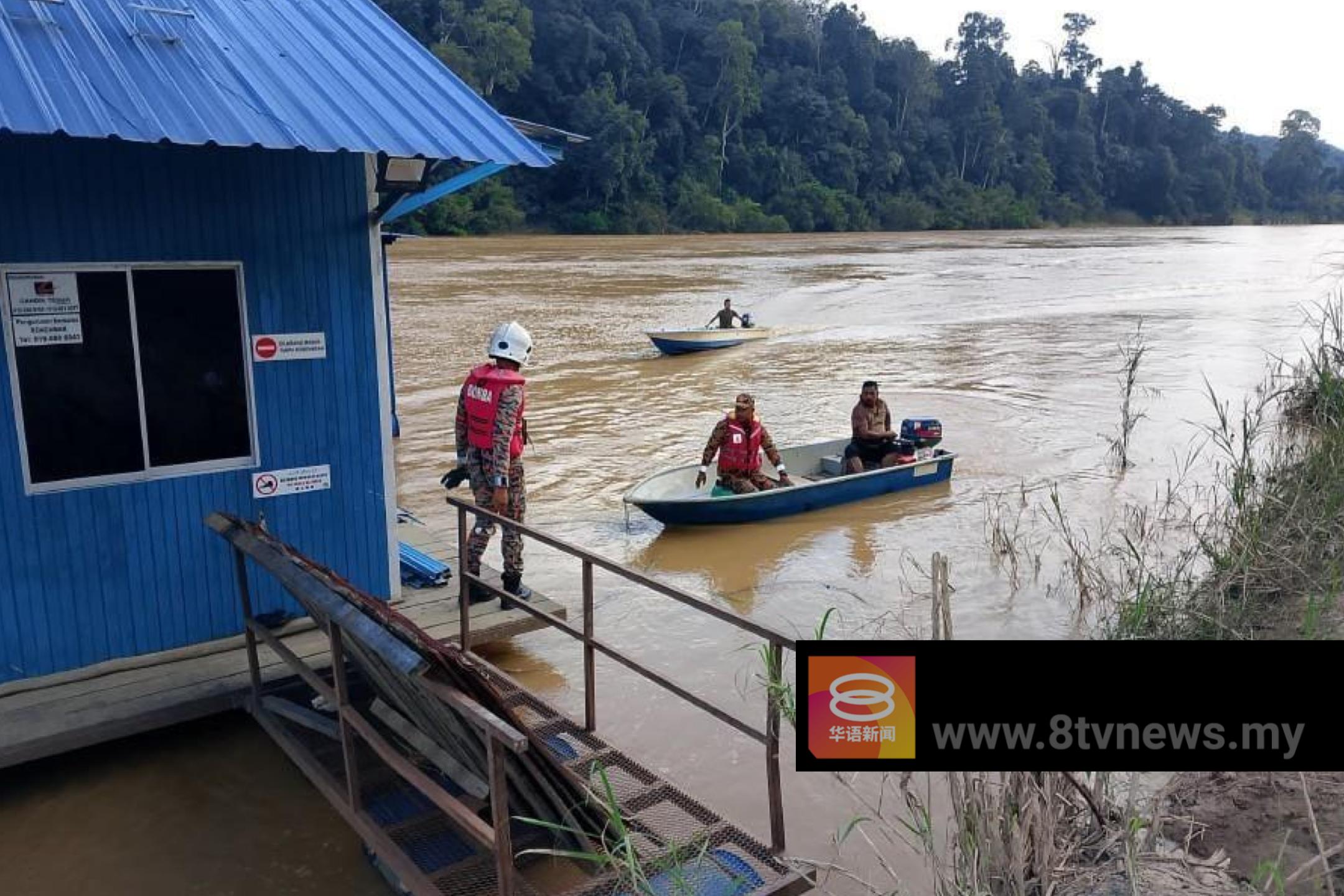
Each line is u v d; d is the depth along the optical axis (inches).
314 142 192.9
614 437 567.8
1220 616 266.2
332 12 254.1
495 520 221.1
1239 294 1449.3
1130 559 359.6
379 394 249.4
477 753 150.5
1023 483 474.6
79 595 214.8
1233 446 538.0
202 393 224.8
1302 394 531.8
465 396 257.1
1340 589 281.0
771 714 159.6
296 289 232.8
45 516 209.2
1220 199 5034.5
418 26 2915.8
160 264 214.7
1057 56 5403.5
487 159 210.4
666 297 1267.2
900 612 318.0
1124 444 517.3
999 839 154.9
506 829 132.7
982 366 823.7
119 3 216.4
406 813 173.6
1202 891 163.2
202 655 226.8
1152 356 876.6
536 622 250.8
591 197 2908.5
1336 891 163.2
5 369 201.6
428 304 1143.6
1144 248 2699.3
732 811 205.5
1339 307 601.0
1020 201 4247.0
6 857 180.7
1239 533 314.7
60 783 201.9
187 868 179.3
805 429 592.1
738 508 401.4
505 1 2908.5
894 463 456.1
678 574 353.4
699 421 610.2
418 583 274.1
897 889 169.5
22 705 203.3
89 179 205.3
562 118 3029.0
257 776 206.5
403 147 201.6
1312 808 183.5
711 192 3262.8
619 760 191.0
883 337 991.0
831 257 2122.3
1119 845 175.2
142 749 213.9
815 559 371.2
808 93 3737.7
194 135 182.1
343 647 177.5
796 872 157.0
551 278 1496.1
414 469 492.4
